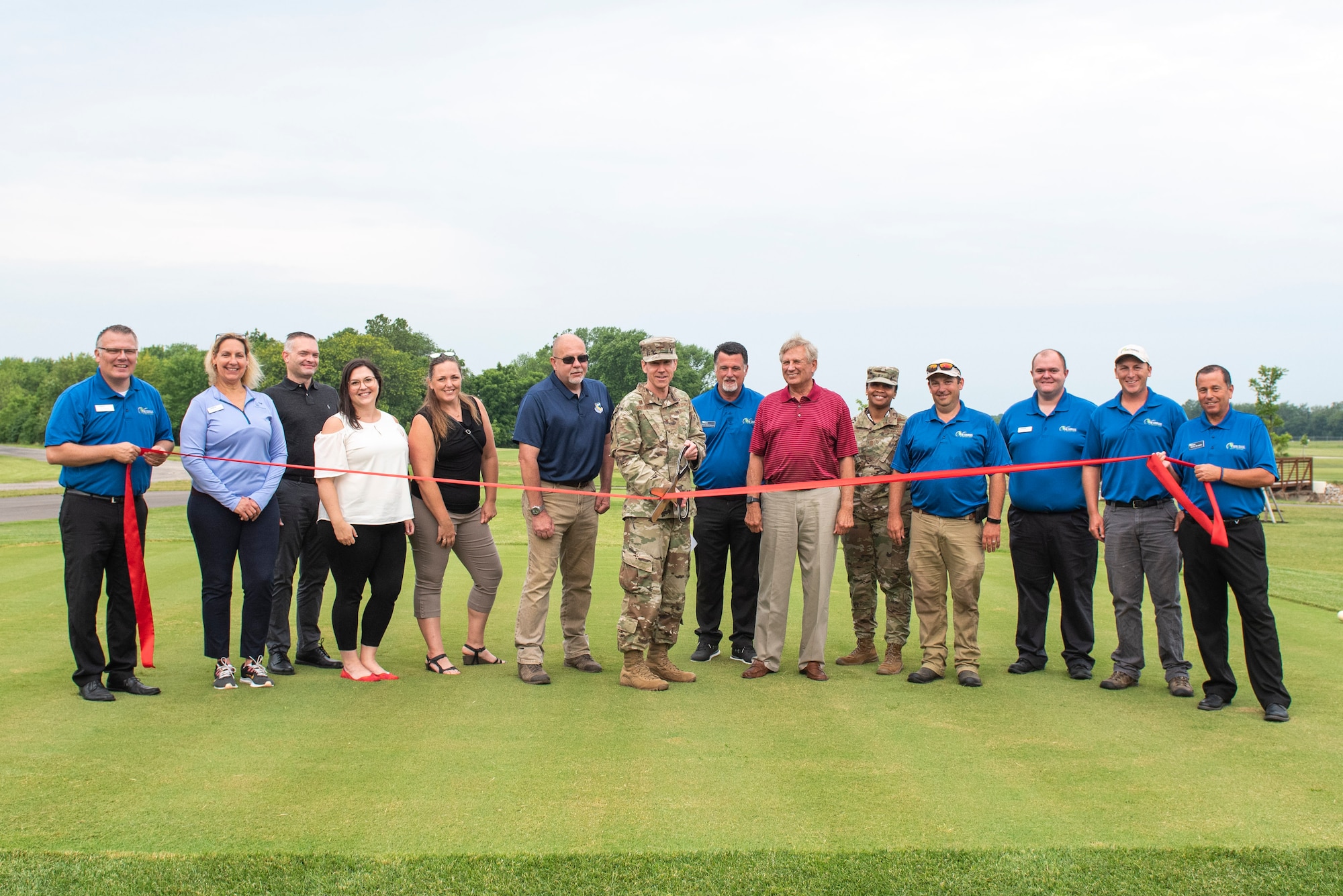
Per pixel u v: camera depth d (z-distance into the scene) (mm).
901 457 5934
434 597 5660
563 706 4844
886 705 4965
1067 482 5734
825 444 5586
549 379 5637
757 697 5113
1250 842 3164
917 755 4074
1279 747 4238
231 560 5148
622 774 3785
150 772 3713
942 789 3646
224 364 5160
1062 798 3562
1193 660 6188
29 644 5914
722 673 5793
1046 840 3170
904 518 6062
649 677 5309
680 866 2969
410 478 5465
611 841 3133
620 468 5445
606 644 6492
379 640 5469
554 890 2826
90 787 3543
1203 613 5000
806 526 5594
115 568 4969
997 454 5691
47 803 3375
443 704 4840
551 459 5547
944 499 5574
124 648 4996
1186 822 3332
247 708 4684
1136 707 4953
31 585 7977
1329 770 3914
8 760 3832
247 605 5152
